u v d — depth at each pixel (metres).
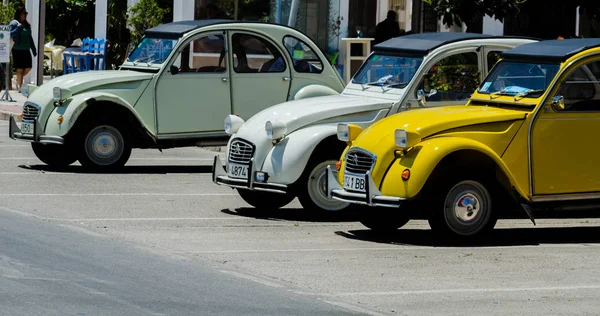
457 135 13.04
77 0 38.34
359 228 14.30
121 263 11.51
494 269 11.81
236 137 15.09
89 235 13.10
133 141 19.36
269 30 19.64
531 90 13.57
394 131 13.01
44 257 11.59
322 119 14.94
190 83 19.25
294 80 19.78
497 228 14.60
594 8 19.67
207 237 13.34
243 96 19.55
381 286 10.85
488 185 13.11
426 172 12.70
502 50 15.88
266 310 9.69
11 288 10.07
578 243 13.58
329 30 29.17
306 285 10.81
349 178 13.45
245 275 11.19
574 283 11.27
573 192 13.50
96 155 18.98
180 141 19.30
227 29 19.44
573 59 13.57
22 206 15.05
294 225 14.43
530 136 13.29
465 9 18.97
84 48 32.81
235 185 14.91
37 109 18.78
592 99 13.62
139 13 31.70
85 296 9.91
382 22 27.92
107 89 18.80
